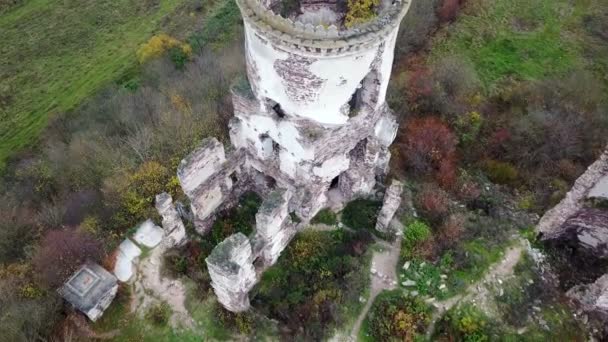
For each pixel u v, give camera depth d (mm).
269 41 14477
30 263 21844
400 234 20516
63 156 28875
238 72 31453
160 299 19234
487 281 19203
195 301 18984
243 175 21672
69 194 26312
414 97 28328
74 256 20469
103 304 18953
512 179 24469
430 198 21875
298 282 19438
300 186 19500
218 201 21156
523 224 21625
